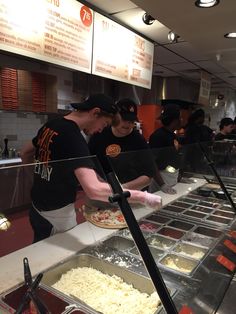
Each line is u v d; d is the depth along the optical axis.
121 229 1.36
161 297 0.82
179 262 1.17
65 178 1.27
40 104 4.07
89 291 1.01
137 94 5.50
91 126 1.49
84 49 2.32
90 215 1.42
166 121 2.46
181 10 2.07
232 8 2.02
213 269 1.13
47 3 1.96
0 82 3.57
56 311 0.87
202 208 1.83
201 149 2.46
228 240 1.42
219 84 7.05
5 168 1.11
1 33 1.72
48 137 1.39
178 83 5.88
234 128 4.35
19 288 0.91
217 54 3.47
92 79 4.93
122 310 0.91
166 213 1.67
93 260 1.16
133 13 2.62
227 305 0.98
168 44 3.61
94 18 2.37
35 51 1.93
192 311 0.85
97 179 1.24
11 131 4.16
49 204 1.26
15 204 1.15
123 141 2.05
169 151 2.13
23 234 1.17
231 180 2.57
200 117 3.71
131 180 1.61
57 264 1.08
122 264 1.13
